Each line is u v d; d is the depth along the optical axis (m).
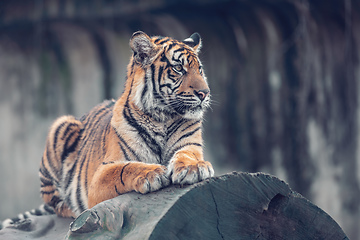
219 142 14.88
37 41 14.51
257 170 14.41
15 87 14.80
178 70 4.53
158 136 4.45
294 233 3.25
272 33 14.16
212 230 2.95
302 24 13.64
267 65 14.30
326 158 13.49
